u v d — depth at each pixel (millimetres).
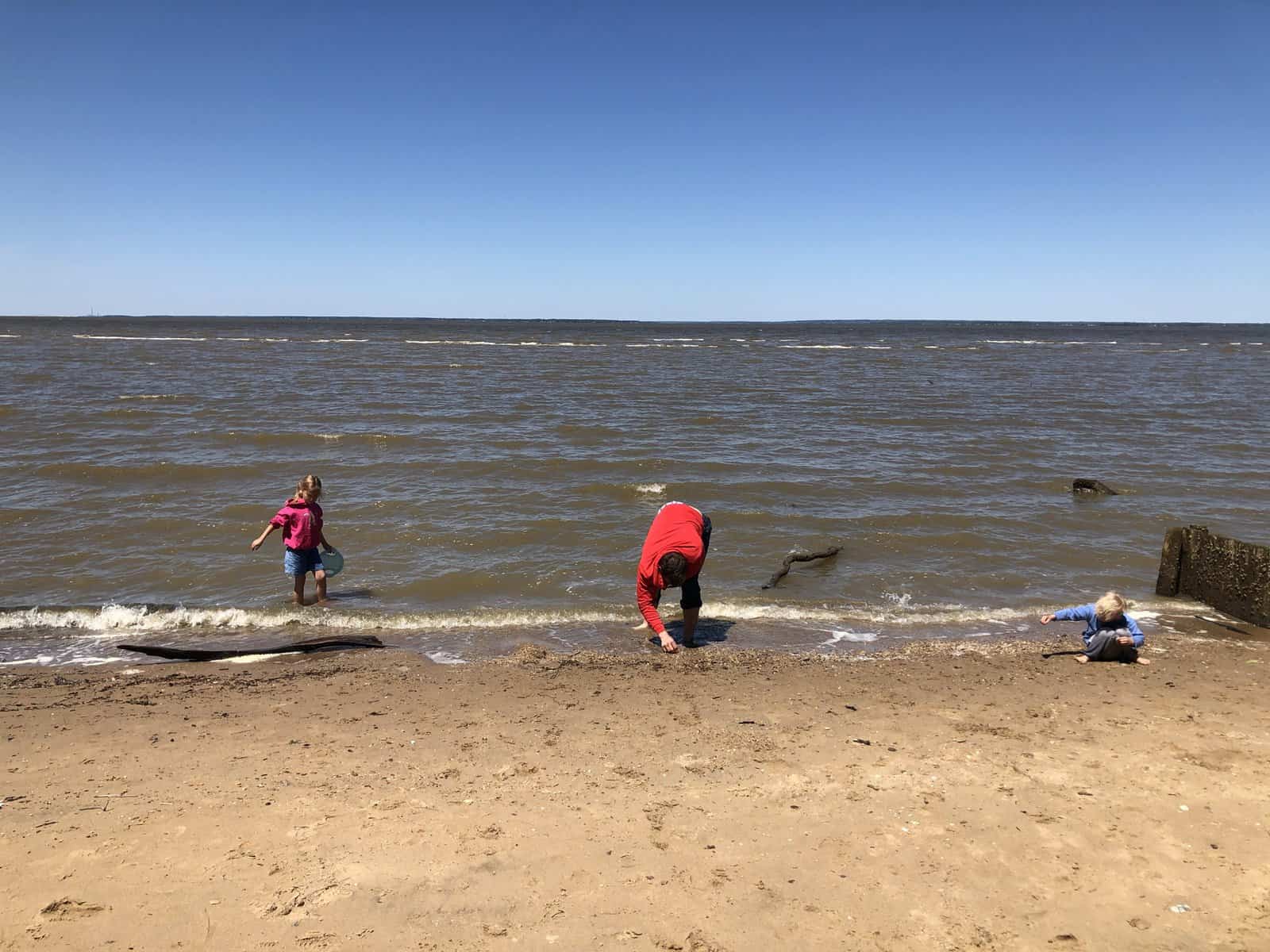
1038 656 7410
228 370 40156
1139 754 5004
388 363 48219
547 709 5832
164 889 3344
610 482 14789
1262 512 13203
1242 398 32219
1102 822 4105
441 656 7305
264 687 6305
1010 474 16188
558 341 91125
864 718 5684
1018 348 83812
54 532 11023
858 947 3104
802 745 5129
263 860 3584
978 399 31047
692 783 4520
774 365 52906
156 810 4059
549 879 3502
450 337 100750
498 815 4082
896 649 7656
